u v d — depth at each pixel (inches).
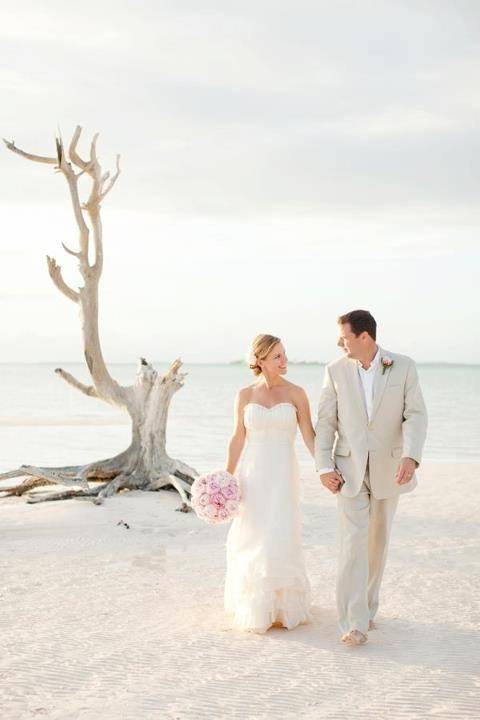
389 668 183.9
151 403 471.5
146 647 200.4
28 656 193.8
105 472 469.7
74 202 462.3
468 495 491.8
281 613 216.4
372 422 204.1
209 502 220.4
